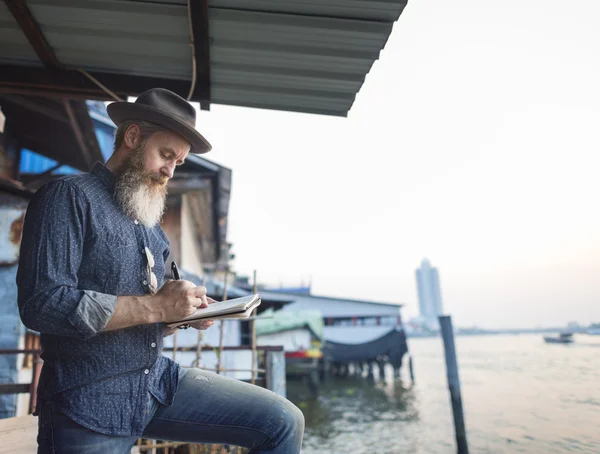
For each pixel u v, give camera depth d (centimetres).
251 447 155
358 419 1841
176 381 151
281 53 279
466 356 6059
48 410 125
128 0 242
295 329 2572
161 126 146
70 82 312
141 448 411
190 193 1213
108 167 149
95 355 127
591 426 1408
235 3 238
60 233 123
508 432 1433
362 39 262
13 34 276
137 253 142
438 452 1296
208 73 305
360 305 3809
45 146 977
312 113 347
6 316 721
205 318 130
